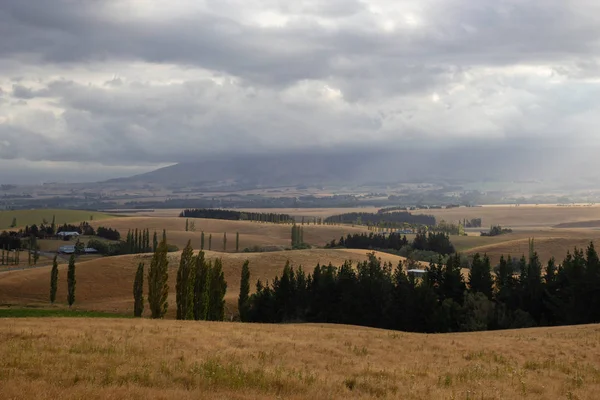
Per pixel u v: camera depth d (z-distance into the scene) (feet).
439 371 90.58
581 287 264.11
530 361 103.86
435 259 564.30
